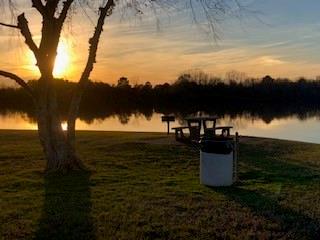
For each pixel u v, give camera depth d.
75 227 8.23
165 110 76.12
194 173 14.04
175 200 10.20
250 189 11.39
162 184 12.12
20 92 85.06
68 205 9.81
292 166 15.34
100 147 20.25
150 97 89.19
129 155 17.83
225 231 7.92
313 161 16.55
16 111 75.75
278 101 91.88
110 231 7.98
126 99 89.25
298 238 7.56
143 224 8.38
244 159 16.94
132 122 51.34
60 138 14.12
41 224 8.43
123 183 12.29
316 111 76.06
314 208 9.45
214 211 9.23
